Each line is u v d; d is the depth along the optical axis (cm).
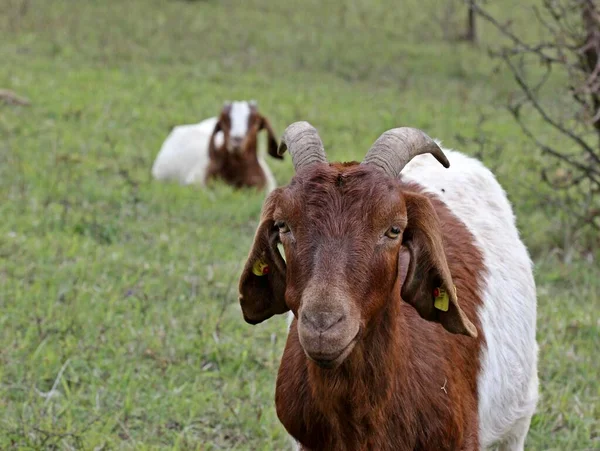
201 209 1600
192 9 3884
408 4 4338
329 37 3688
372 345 579
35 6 3591
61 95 2484
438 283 584
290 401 620
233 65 3206
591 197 1514
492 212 791
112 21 3566
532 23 3903
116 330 1047
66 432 832
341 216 541
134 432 867
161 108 2552
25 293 1109
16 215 1418
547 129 2514
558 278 1338
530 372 770
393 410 600
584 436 903
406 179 763
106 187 1633
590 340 1109
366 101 2833
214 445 861
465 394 652
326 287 519
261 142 2309
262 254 601
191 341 1040
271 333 1088
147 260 1287
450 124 2561
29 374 942
